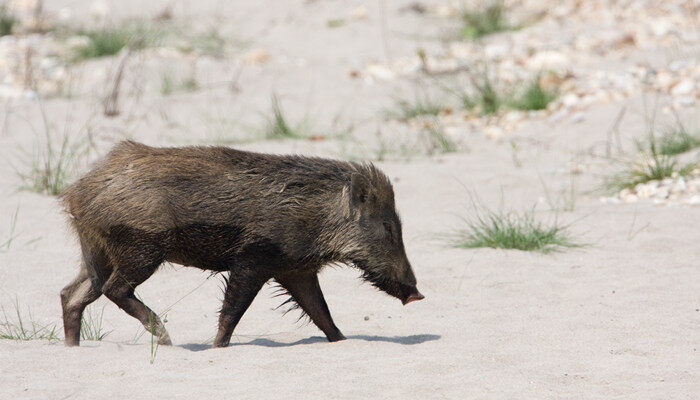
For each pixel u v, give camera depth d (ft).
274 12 175.42
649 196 84.38
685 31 137.80
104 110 118.93
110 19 165.37
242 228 48.60
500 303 58.59
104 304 59.26
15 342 48.70
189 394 39.52
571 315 54.75
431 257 69.82
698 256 67.36
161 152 49.47
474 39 148.36
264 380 41.70
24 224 76.79
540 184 90.02
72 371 42.86
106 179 48.24
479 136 109.81
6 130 110.32
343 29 161.38
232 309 49.49
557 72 123.95
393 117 117.80
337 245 50.14
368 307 59.21
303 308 52.06
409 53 144.97
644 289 59.57
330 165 50.98
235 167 49.34
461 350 47.39
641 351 46.65
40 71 138.31
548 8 159.94
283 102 124.47
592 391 40.27
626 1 156.87
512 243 72.08
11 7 171.12
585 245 71.20
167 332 50.21
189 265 50.75
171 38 154.61
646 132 100.63
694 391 39.86
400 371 43.11
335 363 44.50
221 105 123.65
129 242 48.14
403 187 90.43
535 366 44.19
